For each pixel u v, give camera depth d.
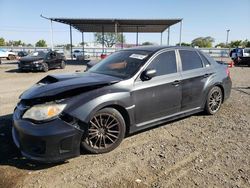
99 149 4.06
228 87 6.34
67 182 3.34
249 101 7.58
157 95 4.68
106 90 4.08
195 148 4.31
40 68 17.95
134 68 4.63
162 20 30.02
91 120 3.92
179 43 30.67
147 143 4.50
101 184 3.29
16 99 7.93
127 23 33.72
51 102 3.69
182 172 3.56
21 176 3.46
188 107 5.39
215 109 6.13
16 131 3.84
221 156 4.03
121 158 3.96
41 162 3.64
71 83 4.06
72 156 3.67
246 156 4.03
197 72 5.50
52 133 3.47
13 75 15.73
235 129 5.20
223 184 3.28
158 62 4.89
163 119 4.92
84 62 31.75
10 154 4.05
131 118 4.36
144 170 3.62
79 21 32.06
